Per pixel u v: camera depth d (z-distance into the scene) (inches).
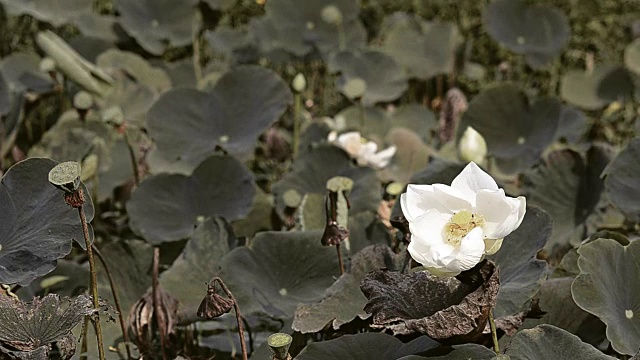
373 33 322.3
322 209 191.2
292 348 176.9
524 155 217.2
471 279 160.6
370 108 233.8
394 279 164.1
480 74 269.9
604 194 192.7
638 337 169.6
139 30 253.1
